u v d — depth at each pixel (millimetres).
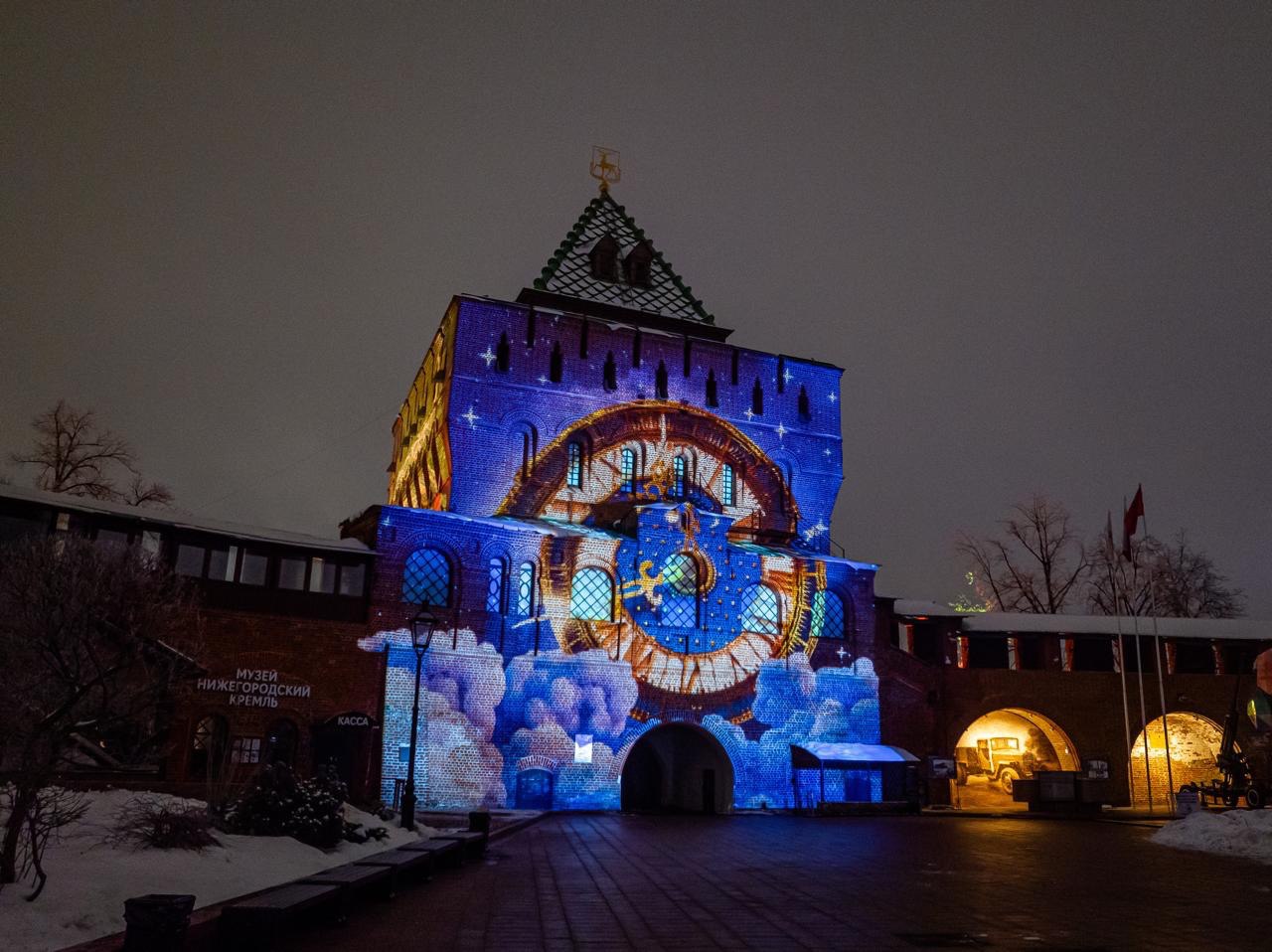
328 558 36000
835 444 49719
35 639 15172
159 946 8953
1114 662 50250
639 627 41344
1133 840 29359
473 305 43906
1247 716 49688
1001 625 49250
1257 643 50312
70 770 25016
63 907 11219
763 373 49125
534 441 43875
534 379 44312
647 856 23062
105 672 14828
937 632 49406
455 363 43062
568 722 39125
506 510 42594
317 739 34375
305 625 34656
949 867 21406
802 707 43625
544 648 39375
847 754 41906
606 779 39312
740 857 23125
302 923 13242
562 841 26672
